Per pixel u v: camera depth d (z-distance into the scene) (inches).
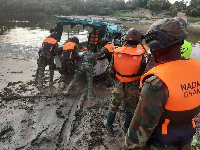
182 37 54.3
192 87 53.7
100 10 2952.8
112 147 129.9
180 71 53.2
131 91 123.3
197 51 467.2
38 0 2807.6
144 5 3277.6
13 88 213.0
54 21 1253.7
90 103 186.4
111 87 224.1
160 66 55.4
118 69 122.6
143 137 55.9
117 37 284.5
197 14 2203.5
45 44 220.4
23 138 136.0
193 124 61.8
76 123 155.3
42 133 141.3
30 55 378.3
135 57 117.0
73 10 2918.3
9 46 452.4
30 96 194.2
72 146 130.3
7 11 2603.3
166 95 51.4
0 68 279.3
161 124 56.9
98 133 142.7
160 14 2856.8
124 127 138.6
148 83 53.1
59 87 219.9
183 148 59.8
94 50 320.8
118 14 2970.0
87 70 195.2
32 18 1496.1
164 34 54.3
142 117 54.2
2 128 144.5
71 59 216.7
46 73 267.0
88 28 371.9
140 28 1100.5
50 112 168.7
